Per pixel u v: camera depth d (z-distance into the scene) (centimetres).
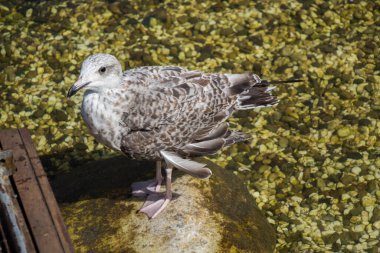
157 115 729
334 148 945
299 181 902
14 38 1126
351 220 843
